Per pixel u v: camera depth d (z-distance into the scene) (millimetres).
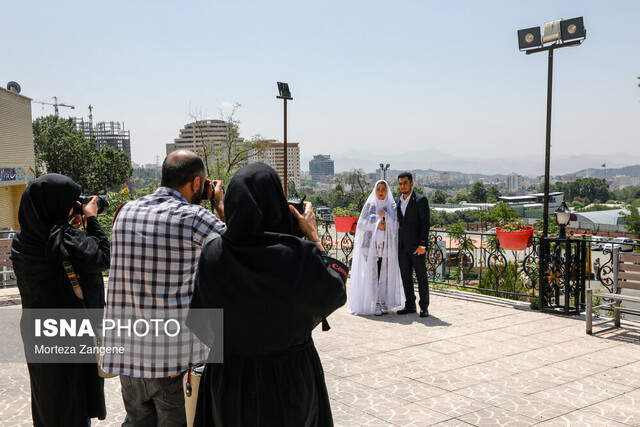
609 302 7250
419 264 7035
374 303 7180
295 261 2010
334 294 2104
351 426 3814
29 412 4059
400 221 7145
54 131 52219
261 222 2014
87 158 54062
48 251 2906
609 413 4008
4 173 21656
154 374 2488
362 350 5617
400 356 5410
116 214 2598
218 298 2010
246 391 2016
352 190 36375
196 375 2346
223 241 2045
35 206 2979
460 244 8758
